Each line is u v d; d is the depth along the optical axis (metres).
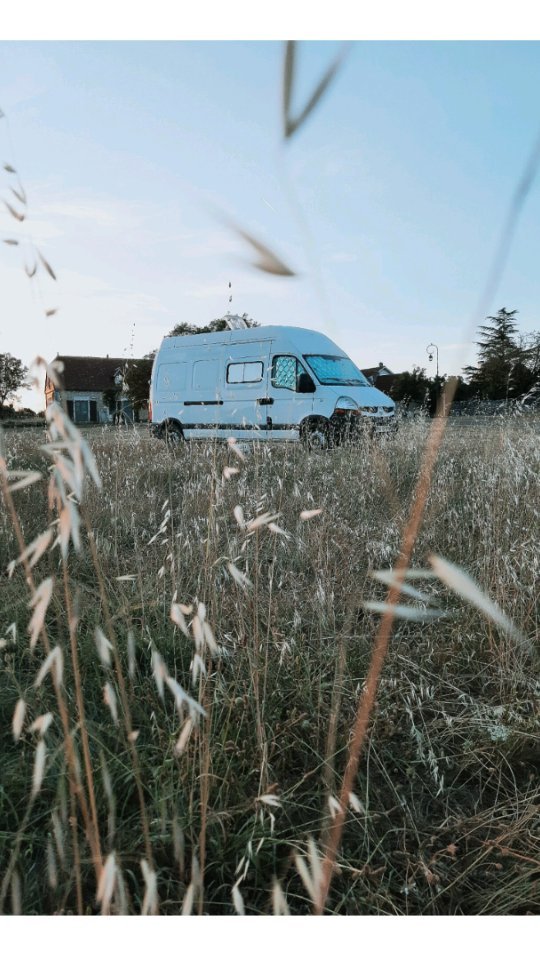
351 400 10.82
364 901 1.54
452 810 1.98
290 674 2.50
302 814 1.92
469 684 2.67
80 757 1.91
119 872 1.10
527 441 5.62
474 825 1.89
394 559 3.62
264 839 1.62
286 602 3.13
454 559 3.59
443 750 2.26
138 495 4.98
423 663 2.68
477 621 3.00
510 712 2.30
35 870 1.65
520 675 2.51
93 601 3.12
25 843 1.71
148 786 1.86
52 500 0.81
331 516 4.07
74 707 2.20
